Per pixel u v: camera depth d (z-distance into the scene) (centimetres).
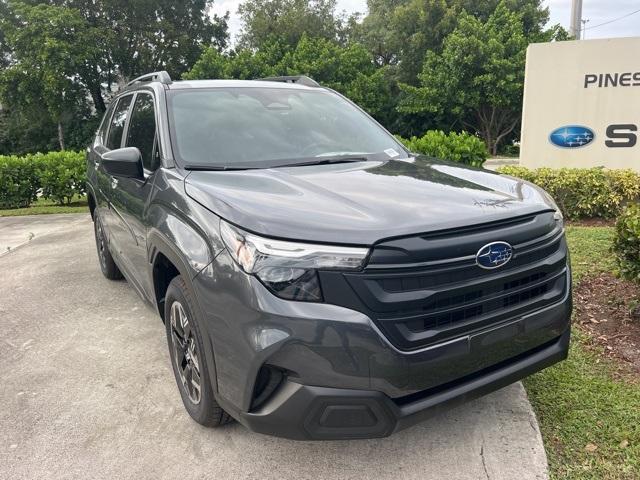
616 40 771
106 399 340
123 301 516
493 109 2653
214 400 273
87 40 3117
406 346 221
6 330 459
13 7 3142
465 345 234
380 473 261
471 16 2575
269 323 219
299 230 225
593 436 278
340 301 217
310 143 358
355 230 222
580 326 394
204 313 250
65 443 297
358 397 218
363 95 2755
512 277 245
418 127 2873
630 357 349
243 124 361
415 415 229
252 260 226
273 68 2788
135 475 269
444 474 258
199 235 258
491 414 301
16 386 362
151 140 361
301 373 218
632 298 426
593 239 595
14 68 3117
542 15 2783
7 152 3906
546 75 812
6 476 272
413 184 284
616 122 792
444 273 227
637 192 698
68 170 1209
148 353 403
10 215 1108
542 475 253
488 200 262
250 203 249
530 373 265
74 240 795
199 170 316
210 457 279
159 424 310
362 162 341
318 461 271
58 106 3170
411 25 2953
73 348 417
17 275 620
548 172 743
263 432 234
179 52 3441
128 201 376
